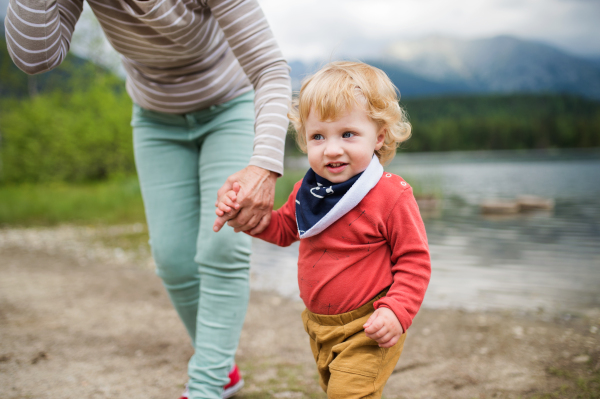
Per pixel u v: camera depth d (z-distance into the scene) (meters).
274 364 2.32
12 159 17.02
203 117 1.67
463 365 2.22
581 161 37.03
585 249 5.41
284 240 1.42
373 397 1.21
